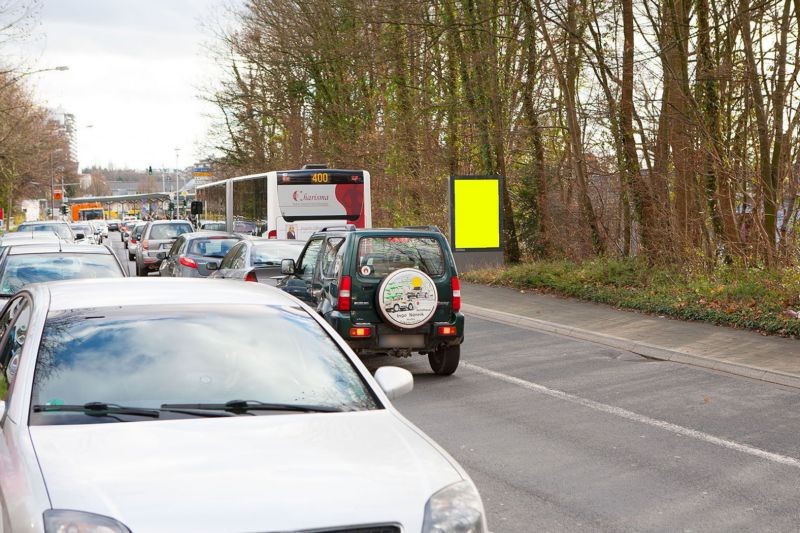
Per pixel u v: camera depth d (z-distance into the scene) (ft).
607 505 20.86
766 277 53.16
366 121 127.85
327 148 139.85
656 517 20.03
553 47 76.18
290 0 131.44
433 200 108.47
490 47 82.38
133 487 10.76
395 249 37.91
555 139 88.22
